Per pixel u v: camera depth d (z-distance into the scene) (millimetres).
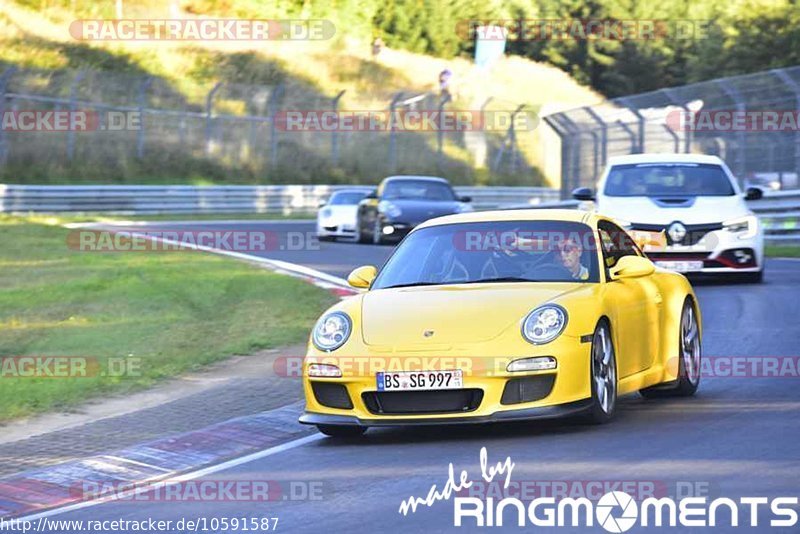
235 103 161125
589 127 108625
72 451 28422
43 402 34688
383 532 19391
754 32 174125
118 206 134375
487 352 26141
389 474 23672
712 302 50375
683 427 26828
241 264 73188
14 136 139875
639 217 57125
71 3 178500
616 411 29562
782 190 86750
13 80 143000
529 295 27797
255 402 33812
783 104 86062
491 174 170500
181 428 30750
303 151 162625
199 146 154875
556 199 166375
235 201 145375
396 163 165250
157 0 186375
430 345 26562
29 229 97188
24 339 45969
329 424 27047
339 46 197750
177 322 49812
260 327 48125
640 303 29953
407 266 30891
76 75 149750
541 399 26141
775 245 85688
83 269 69188
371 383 26625
